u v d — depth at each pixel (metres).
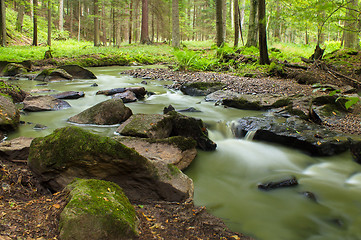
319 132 5.46
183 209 3.14
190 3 50.16
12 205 2.56
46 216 2.38
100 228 2.19
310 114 6.65
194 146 4.85
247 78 12.20
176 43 23.19
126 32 47.81
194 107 8.04
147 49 26.64
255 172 4.48
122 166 3.17
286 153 5.18
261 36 14.31
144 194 3.31
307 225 3.19
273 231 3.06
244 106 7.91
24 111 6.98
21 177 3.30
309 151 5.08
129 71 15.26
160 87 11.19
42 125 5.79
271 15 12.91
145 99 9.05
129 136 4.96
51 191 3.26
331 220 3.30
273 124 5.87
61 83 11.74
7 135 5.18
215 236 2.75
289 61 16.23
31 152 3.35
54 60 16.98
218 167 4.61
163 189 3.28
